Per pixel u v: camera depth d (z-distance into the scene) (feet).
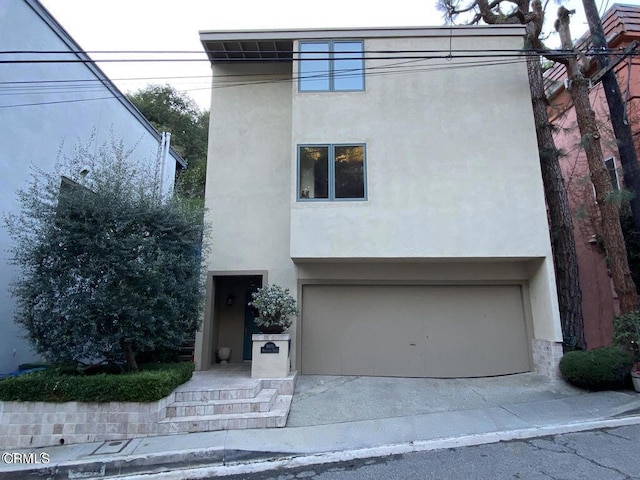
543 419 20.16
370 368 29.50
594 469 14.42
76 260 20.38
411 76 29.96
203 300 24.45
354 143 29.04
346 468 15.56
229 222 31.78
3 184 24.13
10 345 24.26
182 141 83.97
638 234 27.53
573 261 31.91
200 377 25.89
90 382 19.11
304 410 22.18
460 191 28.07
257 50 32.83
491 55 27.12
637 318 24.34
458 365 29.37
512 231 27.58
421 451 16.97
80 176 23.52
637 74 33.65
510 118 29.12
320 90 30.04
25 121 25.98
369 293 30.60
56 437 18.69
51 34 28.27
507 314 30.14
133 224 21.74
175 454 16.61
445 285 30.48
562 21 30.09
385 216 27.86
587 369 23.98
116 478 15.57
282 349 25.90
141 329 20.80
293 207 28.30
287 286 30.42
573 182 38.68
